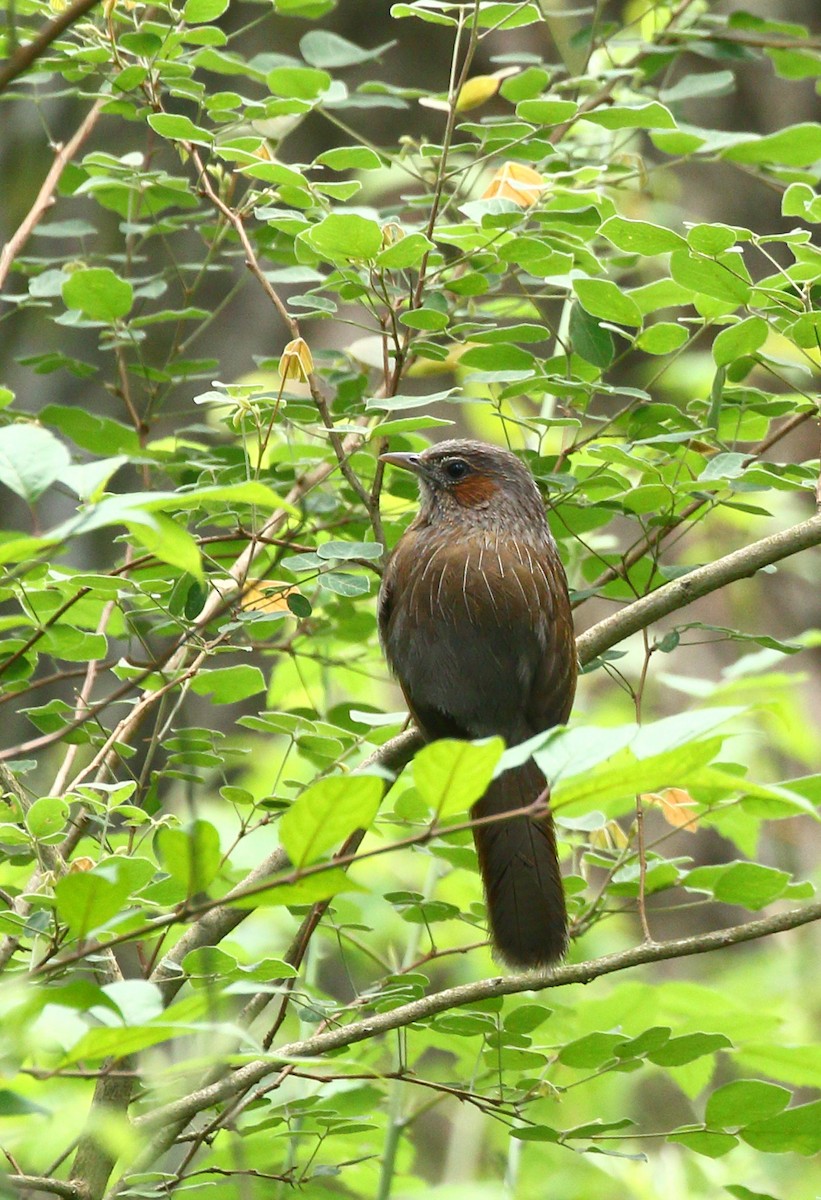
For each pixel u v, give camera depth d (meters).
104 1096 5.94
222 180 8.20
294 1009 7.56
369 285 7.09
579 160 8.57
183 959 5.74
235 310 13.84
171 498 3.66
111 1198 5.62
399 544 8.29
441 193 7.78
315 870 3.84
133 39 7.14
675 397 12.86
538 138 8.02
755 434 7.99
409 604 8.02
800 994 11.70
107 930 4.30
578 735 4.05
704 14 9.66
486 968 10.38
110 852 6.20
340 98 7.89
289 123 8.69
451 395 7.92
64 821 5.99
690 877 6.83
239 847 10.48
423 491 8.38
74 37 8.89
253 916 10.93
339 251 6.43
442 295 7.80
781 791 3.77
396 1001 6.43
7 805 6.52
